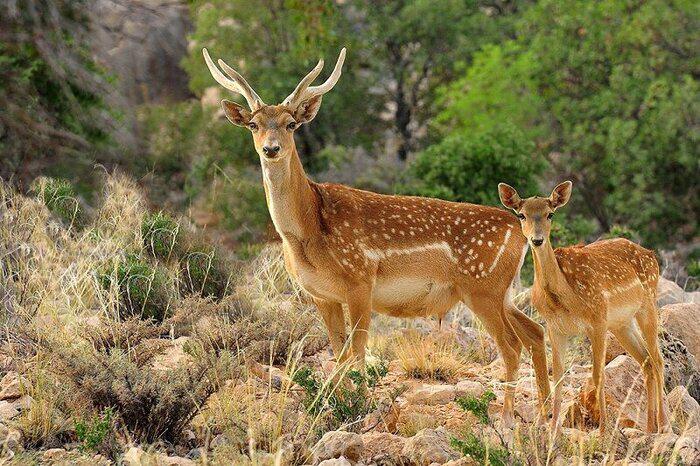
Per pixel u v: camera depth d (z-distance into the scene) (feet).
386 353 42.39
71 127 76.59
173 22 134.00
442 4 157.58
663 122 126.11
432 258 35.35
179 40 135.23
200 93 135.85
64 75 73.31
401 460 28.17
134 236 49.37
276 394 33.58
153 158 95.66
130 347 36.01
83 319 39.14
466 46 160.66
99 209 53.78
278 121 33.27
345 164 143.74
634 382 35.19
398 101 165.17
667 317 41.73
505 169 94.27
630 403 35.37
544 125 142.20
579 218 102.53
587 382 35.22
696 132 124.57
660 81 127.13
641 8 137.90
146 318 43.06
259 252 61.21
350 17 165.68
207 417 30.94
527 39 157.89
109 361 31.17
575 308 33.55
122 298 43.16
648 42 138.00
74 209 52.90
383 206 35.32
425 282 35.60
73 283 41.81
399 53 167.22
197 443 30.09
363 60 161.27
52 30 74.84
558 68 145.69
